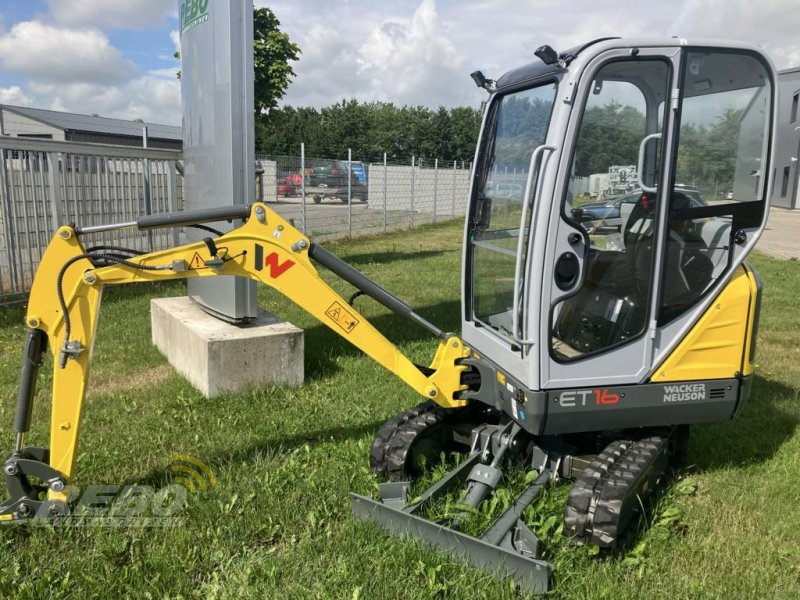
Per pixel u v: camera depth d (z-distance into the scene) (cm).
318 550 338
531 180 332
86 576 309
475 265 441
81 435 480
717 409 370
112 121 3475
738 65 341
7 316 814
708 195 353
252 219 361
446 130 6138
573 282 337
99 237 1006
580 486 334
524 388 346
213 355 553
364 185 1891
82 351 339
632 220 354
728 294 363
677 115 334
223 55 555
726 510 390
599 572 320
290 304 916
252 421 508
